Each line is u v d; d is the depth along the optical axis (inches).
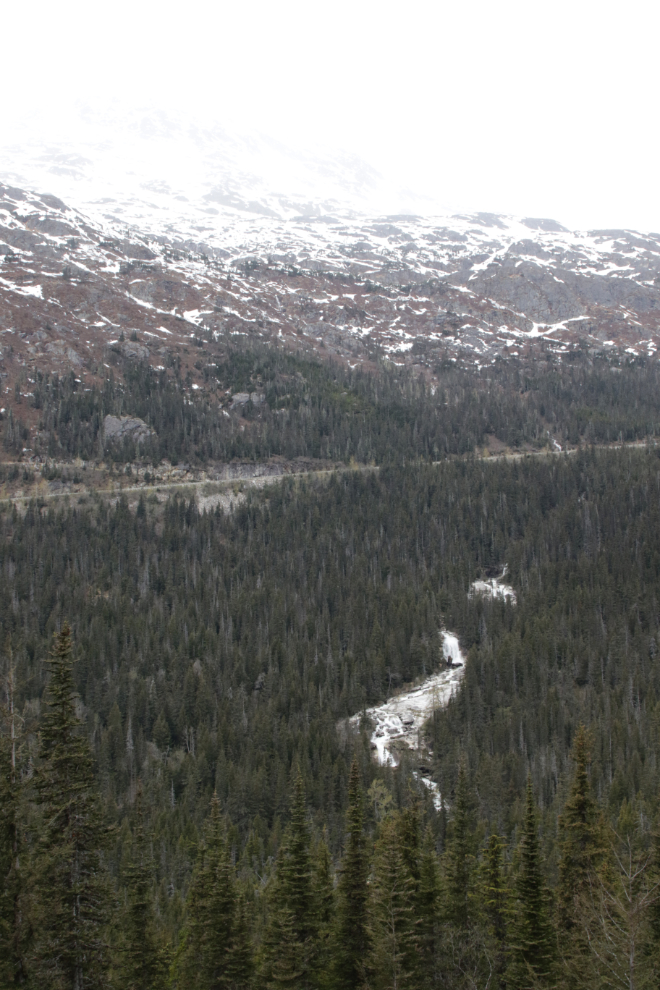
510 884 2807.6
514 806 4785.9
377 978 2539.4
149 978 2807.6
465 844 3211.1
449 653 7495.1
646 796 4658.0
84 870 2194.9
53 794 2154.3
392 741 6186.0
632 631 7224.4
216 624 7687.0
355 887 2682.1
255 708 6466.5
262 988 2662.4
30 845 2222.0
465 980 2662.4
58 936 2113.7
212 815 3516.2
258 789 5408.5
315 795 5403.5
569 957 2420.0
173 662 6968.5
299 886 2743.6
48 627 7239.2
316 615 7819.9
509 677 6638.8
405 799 5093.5
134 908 2871.6
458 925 2842.0
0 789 2160.4
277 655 7106.3
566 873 2662.4
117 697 6540.4
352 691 6712.6
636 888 2142.0
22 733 2290.8
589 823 2689.5
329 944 2709.2
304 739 5925.2
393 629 7455.7
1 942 2108.8
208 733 6053.2
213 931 2805.1
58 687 2230.6
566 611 7524.6
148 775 5871.1
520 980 2447.1
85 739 2249.0
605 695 6156.5
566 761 5393.7
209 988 2773.1
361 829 2763.3
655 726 5570.9
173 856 4569.4
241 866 4333.2
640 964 1951.3
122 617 7578.7
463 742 5944.9
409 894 2657.5
